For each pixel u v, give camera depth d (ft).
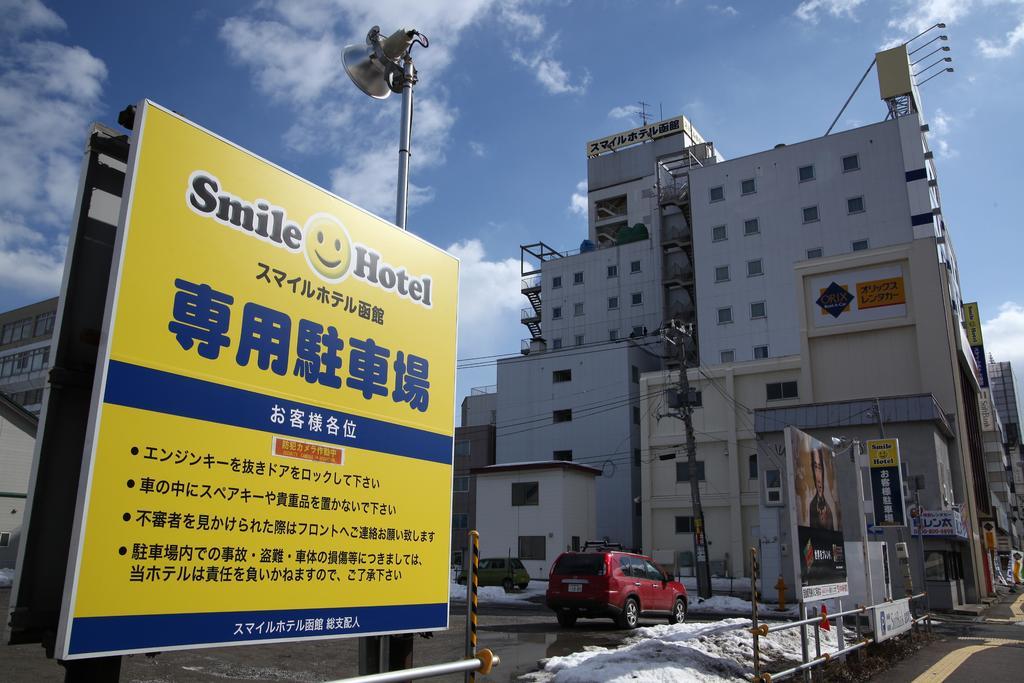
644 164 245.04
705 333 179.42
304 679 31.09
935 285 103.60
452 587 101.35
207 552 13.07
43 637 12.00
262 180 15.28
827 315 110.11
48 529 12.34
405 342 18.34
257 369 14.52
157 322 12.87
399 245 18.65
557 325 220.23
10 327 185.47
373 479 16.76
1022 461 361.10
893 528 81.51
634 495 165.99
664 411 147.95
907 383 103.50
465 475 184.85
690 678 29.14
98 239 13.74
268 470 14.39
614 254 216.33
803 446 33.09
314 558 15.06
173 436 12.81
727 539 136.87
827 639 41.09
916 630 50.65
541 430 180.75
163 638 12.19
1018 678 34.14
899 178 164.86
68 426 12.86
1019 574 139.13
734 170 185.26
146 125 13.21
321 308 16.16
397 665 18.03
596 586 52.75
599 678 28.91
